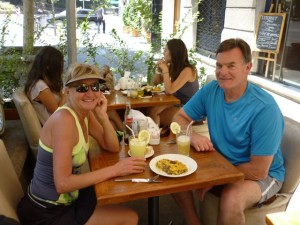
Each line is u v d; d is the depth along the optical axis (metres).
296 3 3.39
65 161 1.42
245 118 1.74
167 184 1.40
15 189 1.65
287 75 3.63
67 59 3.67
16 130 2.93
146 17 4.41
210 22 5.00
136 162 1.52
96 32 4.08
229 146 1.85
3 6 3.52
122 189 1.35
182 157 1.65
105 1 4.02
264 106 1.70
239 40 1.74
